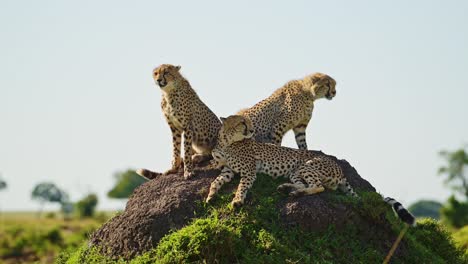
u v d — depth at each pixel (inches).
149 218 594.9
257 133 677.9
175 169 652.1
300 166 618.2
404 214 593.6
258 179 621.3
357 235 592.1
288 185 602.9
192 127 643.5
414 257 606.5
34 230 1750.7
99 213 2992.1
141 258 566.6
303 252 562.3
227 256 552.4
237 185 616.7
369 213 597.9
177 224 589.9
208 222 561.3
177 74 634.8
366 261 572.7
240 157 607.8
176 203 599.5
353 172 664.4
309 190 595.8
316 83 682.8
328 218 584.4
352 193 622.2
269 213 586.6
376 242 595.5
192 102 643.5
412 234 678.5
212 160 653.9
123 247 595.2
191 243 550.0
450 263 674.2
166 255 552.1
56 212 3929.6
